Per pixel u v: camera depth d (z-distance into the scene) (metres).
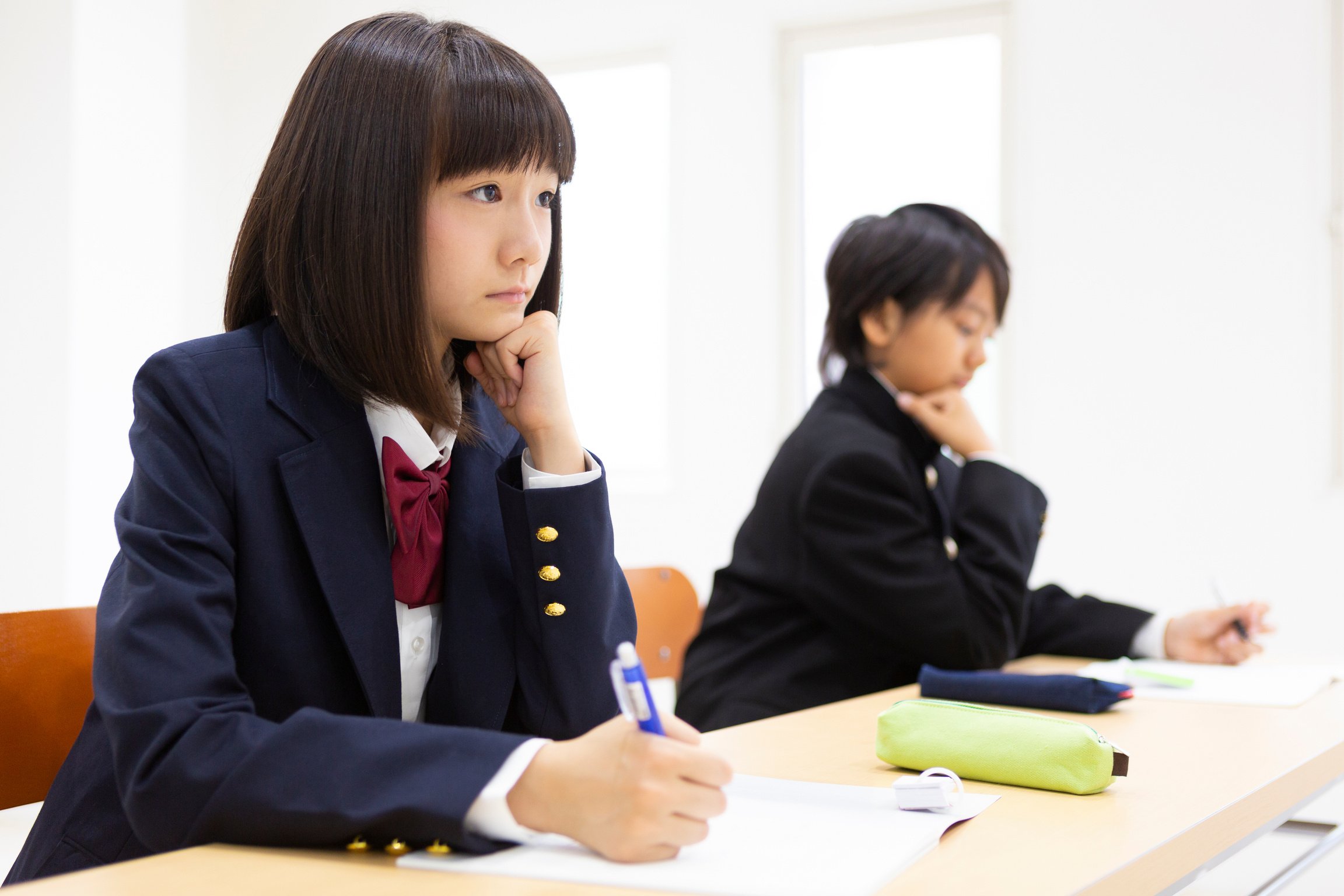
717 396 3.84
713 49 3.87
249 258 1.02
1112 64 3.35
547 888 0.62
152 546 0.84
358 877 0.64
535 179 0.99
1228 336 3.20
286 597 0.92
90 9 3.79
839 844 0.71
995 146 3.65
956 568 1.74
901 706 1.00
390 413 1.01
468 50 0.97
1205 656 1.79
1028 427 3.43
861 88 3.83
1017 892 0.63
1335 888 2.49
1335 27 3.16
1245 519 3.17
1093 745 0.89
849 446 1.73
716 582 1.86
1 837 1.82
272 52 4.33
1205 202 3.24
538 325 1.04
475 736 0.70
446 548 1.05
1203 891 2.42
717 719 1.70
